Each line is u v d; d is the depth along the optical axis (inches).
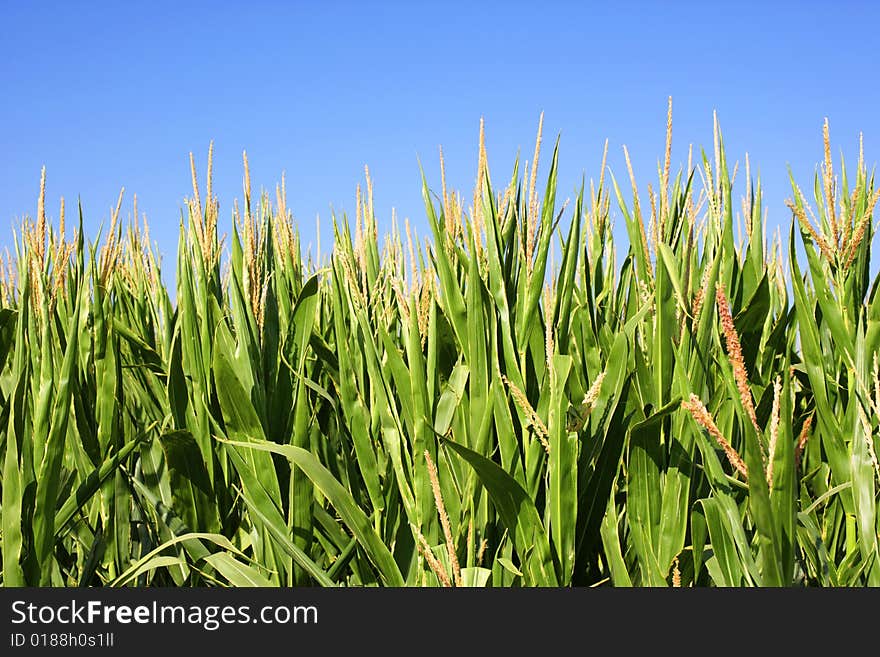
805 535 86.2
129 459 104.9
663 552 84.0
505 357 87.0
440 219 104.5
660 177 88.1
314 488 93.6
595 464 86.7
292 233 137.8
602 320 108.1
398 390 88.8
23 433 83.7
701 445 77.5
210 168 103.0
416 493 85.9
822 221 104.3
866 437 74.0
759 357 99.6
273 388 97.7
